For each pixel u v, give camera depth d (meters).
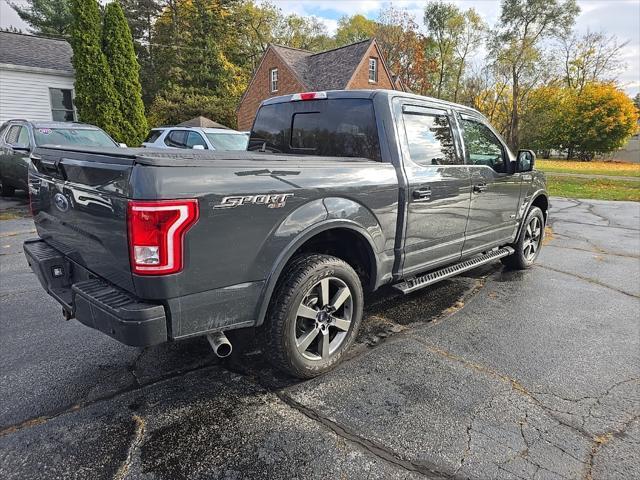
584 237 7.36
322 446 2.18
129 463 2.05
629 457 2.12
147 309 2.01
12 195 10.15
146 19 33.12
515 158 4.65
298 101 3.67
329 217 2.63
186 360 3.06
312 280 2.63
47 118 16.86
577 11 38.34
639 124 42.19
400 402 2.57
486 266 5.53
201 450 2.14
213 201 2.08
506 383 2.79
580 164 33.50
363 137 3.23
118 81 16.91
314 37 50.16
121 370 2.91
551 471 2.03
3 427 2.30
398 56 41.41
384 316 3.88
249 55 40.75
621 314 3.96
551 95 40.91
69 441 2.20
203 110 28.97
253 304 2.37
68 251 2.72
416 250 3.38
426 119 3.50
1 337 3.37
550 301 4.28
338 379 2.82
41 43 18.44
